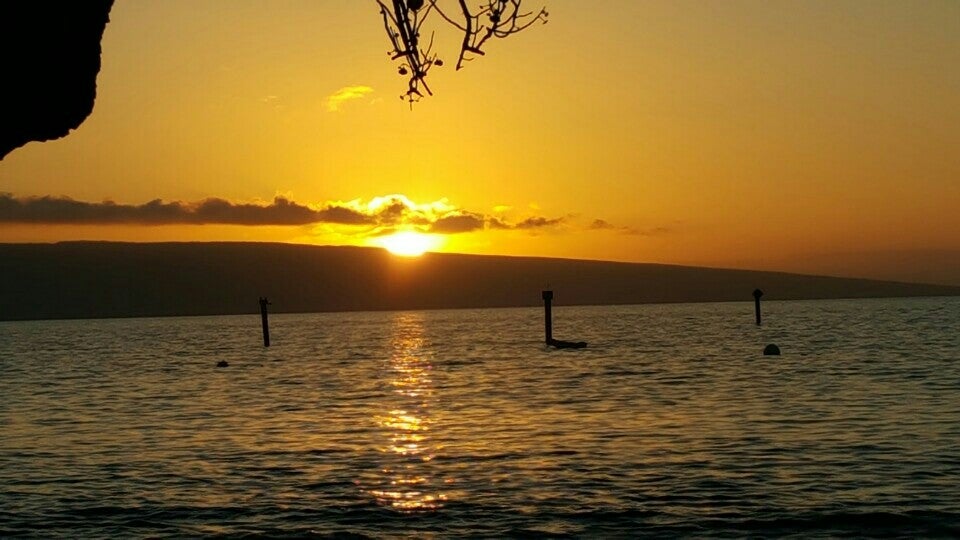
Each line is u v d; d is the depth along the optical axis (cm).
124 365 7975
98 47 508
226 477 2534
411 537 1939
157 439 3284
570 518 2030
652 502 2134
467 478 2439
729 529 1919
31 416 4144
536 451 2795
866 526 1912
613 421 3425
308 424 3619
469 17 666
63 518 2139
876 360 6203
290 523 2061
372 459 2752
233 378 6234
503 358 7562
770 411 3588
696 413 3591
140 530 2038
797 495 2153
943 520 1934
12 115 489
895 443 2744
